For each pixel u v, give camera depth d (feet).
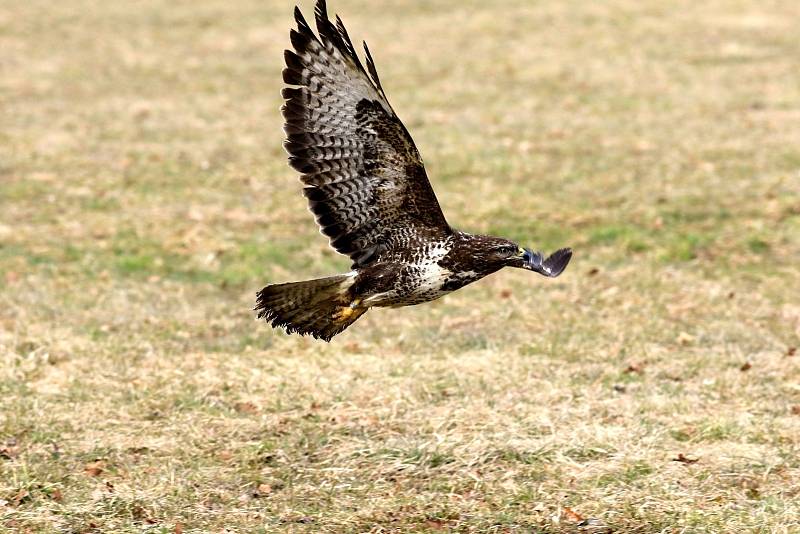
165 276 58.85
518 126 88.58
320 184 29.96
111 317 51.70
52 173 75.66
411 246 30.22
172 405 41.75
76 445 38.24
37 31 121.70
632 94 98.02
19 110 91.91
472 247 29.81
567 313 53.31
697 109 92.63
